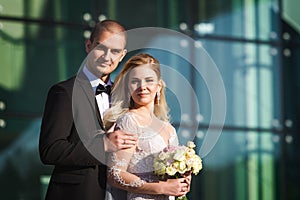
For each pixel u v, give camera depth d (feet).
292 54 68.18
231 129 65.31
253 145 65.87
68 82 28.09
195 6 65.36
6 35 59.57
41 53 60.18
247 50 66.85
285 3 68.33
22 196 58.23
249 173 65.36
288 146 66.90
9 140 58.54
